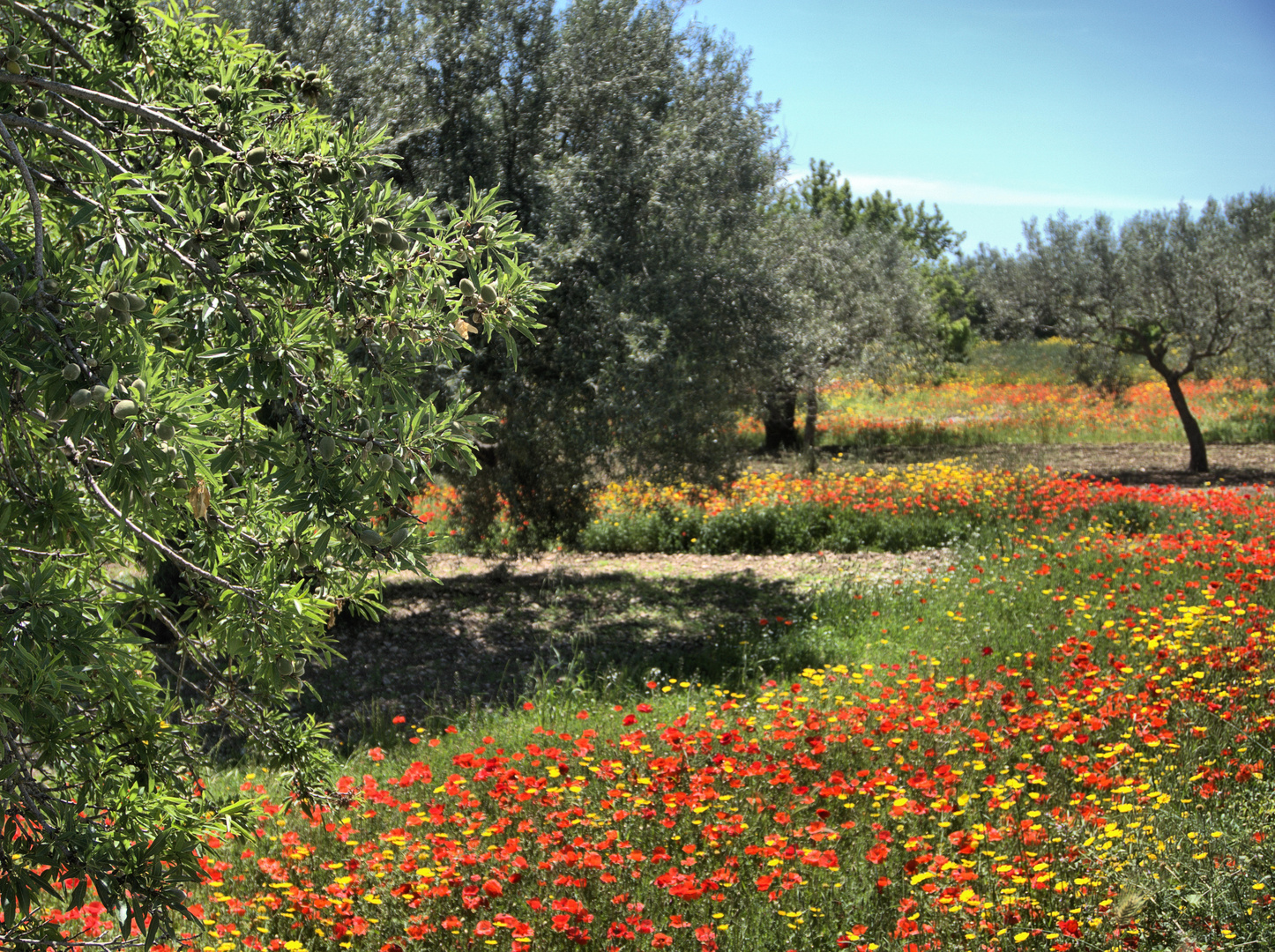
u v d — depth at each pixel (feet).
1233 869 10.11
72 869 6.08
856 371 58.85
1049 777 14.21
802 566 34.88
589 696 21.03
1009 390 89.86
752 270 27.63
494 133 26.89
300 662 7.61
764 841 12.41
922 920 10.62
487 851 12.55
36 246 5.38
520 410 26.13
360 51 24.67
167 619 7.80
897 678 18.95
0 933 6.38
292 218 6.75
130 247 5.81
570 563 36.91
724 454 29.58
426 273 7.06
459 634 27.78
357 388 6.52
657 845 12.80
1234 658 17.11
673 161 26.81
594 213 26.21
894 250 73.31
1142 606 22.26
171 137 7.40
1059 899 10.67
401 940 10.98
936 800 13.03
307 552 6.91
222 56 8.07
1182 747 14.28
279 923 11.66
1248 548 26.37
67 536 6.14
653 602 30.81
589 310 25.62
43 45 7.11
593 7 27.50
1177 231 53.31
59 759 6.32
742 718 16.71
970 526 35.63
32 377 5.22
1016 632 21.83
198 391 5.13
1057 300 56.03
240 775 16.56
